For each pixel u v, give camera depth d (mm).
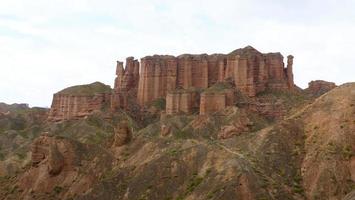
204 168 126125
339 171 117438
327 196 113438
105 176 139625
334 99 142125
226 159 125875
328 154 121812
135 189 128625
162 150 142750
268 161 127562
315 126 135750
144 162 138125
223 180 116812
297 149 131125
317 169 120062
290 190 117250
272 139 134875
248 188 112812
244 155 129500
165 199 122312
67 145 146250
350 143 124500
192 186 121312
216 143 140250
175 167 130125
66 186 138500
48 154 144875
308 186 118438
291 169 124688
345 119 131375
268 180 117875
